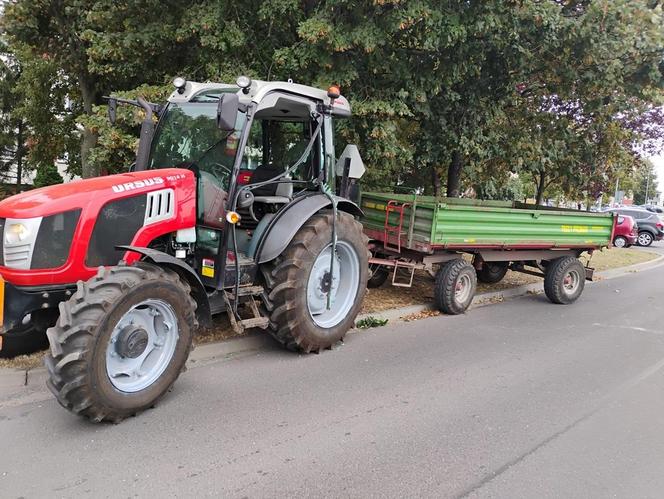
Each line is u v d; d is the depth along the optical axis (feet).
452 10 23.29
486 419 13.96
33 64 41.09
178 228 15.10
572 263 29.40
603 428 13.75
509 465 11.69
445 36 23.24
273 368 16.74
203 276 15.83
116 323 12.10
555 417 14.30
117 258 13.97
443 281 24.35
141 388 12.92
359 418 13.60
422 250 23.00
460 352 19.44
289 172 17.72
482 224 24.47
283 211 17.15
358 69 24.93
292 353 18.19
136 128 25.03
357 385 15.75
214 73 23.71
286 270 16.70
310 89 17.75
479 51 26.25
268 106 16.29
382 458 11.71
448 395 15.43
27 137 52.39
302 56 23.11
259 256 16.69
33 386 14.26
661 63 28.22
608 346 21.34
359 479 10.85
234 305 16.05
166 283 13.08
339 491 10.41
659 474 11.57
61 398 11.59
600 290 35.60
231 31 23.04
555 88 32.65
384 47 24.66
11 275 12.88
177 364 13.66
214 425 12.80
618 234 72.38
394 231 24.29
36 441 11.69
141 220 14.26
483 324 23.77
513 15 24.89
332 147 19.16
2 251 13.14
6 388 14.06
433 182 39.50
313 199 17.93
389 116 25.53
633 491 10.87
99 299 11.82
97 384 11.78
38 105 43.55
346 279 19.33
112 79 28.30
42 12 29.50
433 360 18.38
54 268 13.10
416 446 12.32
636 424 14.07
